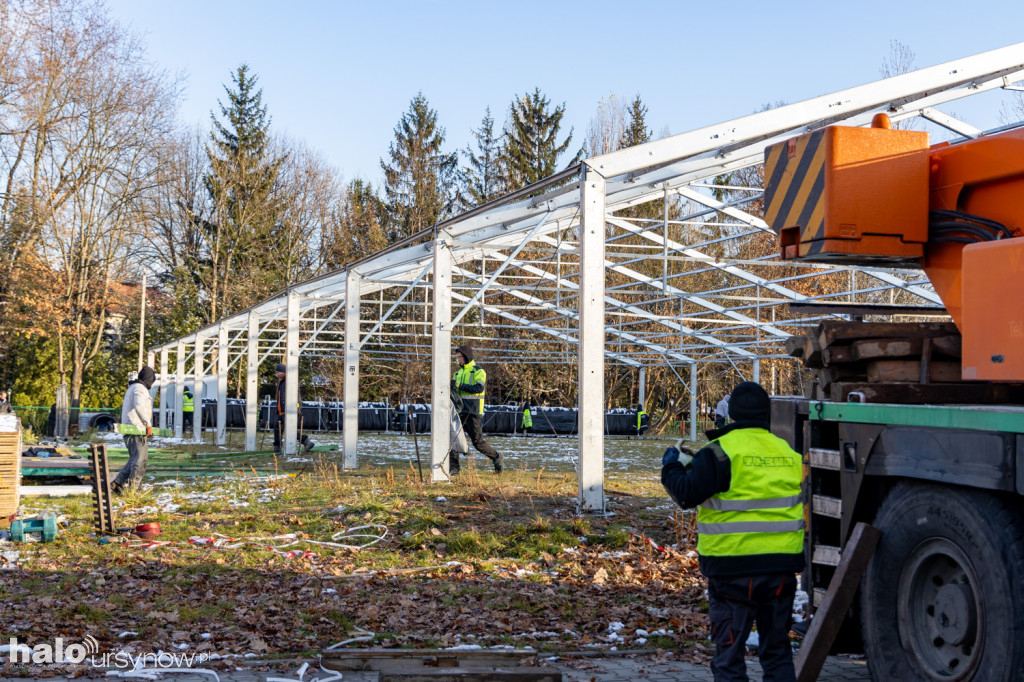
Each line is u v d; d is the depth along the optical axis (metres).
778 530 4.49
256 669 5.68
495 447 26.66
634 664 5.95
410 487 14.10
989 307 4.70
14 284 37.78
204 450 25.84
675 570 8.84
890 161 5.62
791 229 5.93
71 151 37.78
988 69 12.73
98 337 42.75
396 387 39.47
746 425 4.65
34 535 9.94
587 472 11.27
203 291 51.75
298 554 9.41
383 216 55.88
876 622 4.94
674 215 36.25
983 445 4.23
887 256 5.65
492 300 35.12
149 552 9.41
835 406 5.41
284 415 22.89
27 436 28.30
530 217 14.86
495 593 7.86
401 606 7.37
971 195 5.45
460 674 4.95
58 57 34.94
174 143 44.50
